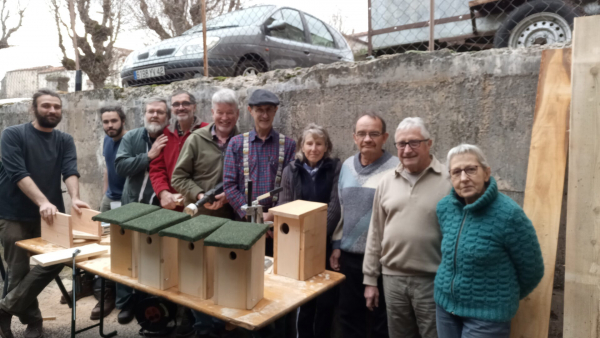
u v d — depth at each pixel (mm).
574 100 1961
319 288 1996
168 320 2979
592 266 1884
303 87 3061
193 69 4242
